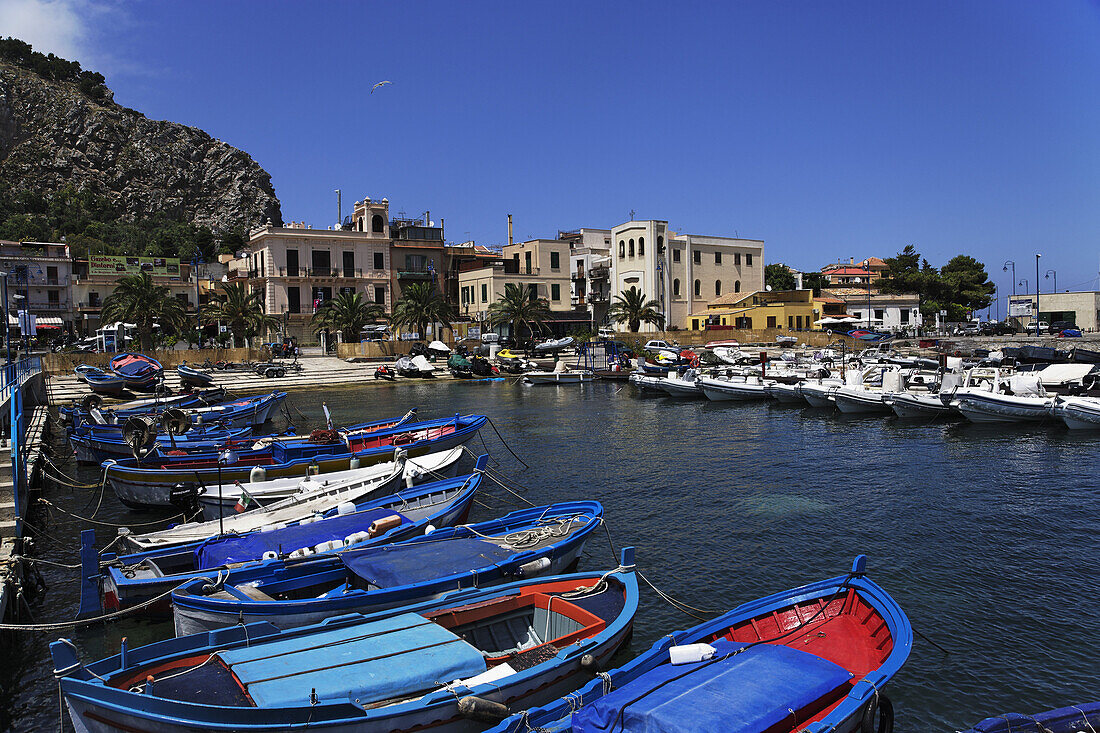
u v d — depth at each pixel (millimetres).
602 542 16875
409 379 61844
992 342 75375
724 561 15531
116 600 12578
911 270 111250
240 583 12016
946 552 15859
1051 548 16031
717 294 93688
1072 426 30797
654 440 31125
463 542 13453
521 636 11086
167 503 20000
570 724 7898
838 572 14789
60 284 76938
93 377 44531
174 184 196125
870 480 22703
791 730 7676
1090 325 98062
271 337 72188
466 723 8359
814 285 110875
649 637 12094
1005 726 7332
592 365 64312
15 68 197250
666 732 7387
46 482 24734
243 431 28734
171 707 7352
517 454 28250
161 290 61531
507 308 71562
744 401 44188
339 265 76875
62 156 182625
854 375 41000
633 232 87812
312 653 8969
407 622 9961
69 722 10094
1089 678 10617
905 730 9445
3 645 12227
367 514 15727
